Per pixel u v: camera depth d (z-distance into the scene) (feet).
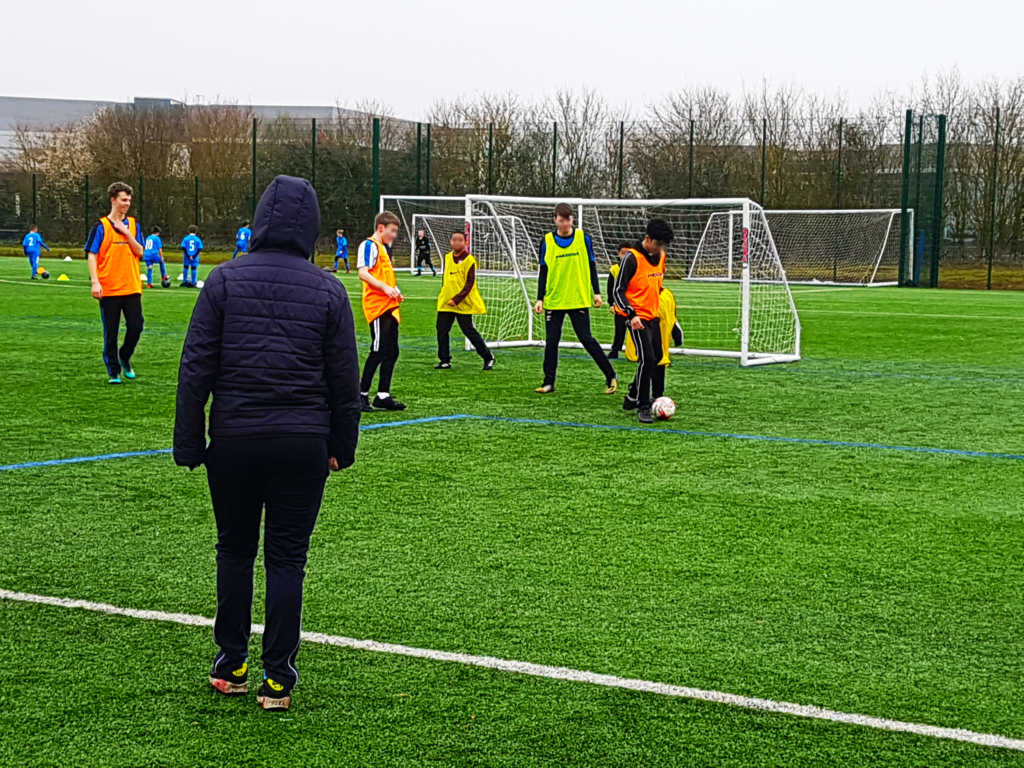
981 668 13.24
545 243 35.58
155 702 11.99
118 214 35.86
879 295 99.86
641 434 28.73
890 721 11.69
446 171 139.85
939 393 37.70
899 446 27.61
